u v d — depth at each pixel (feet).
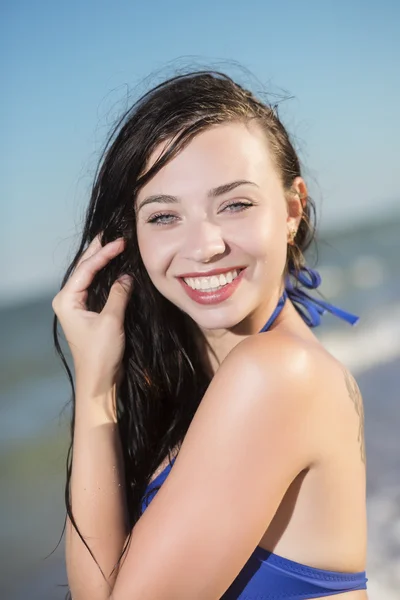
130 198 6.98
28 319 67.21
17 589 15.72
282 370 5.93
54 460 25.55
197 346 8.05
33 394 36.35
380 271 58.85
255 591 6.42
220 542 5.74
